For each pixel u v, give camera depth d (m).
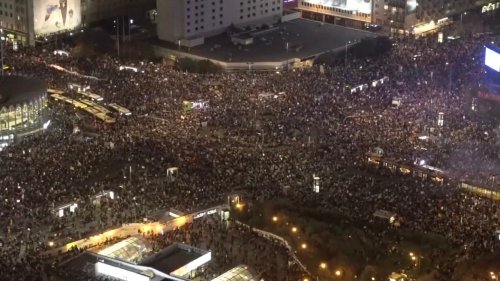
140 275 192.75
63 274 194.88
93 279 195.00
